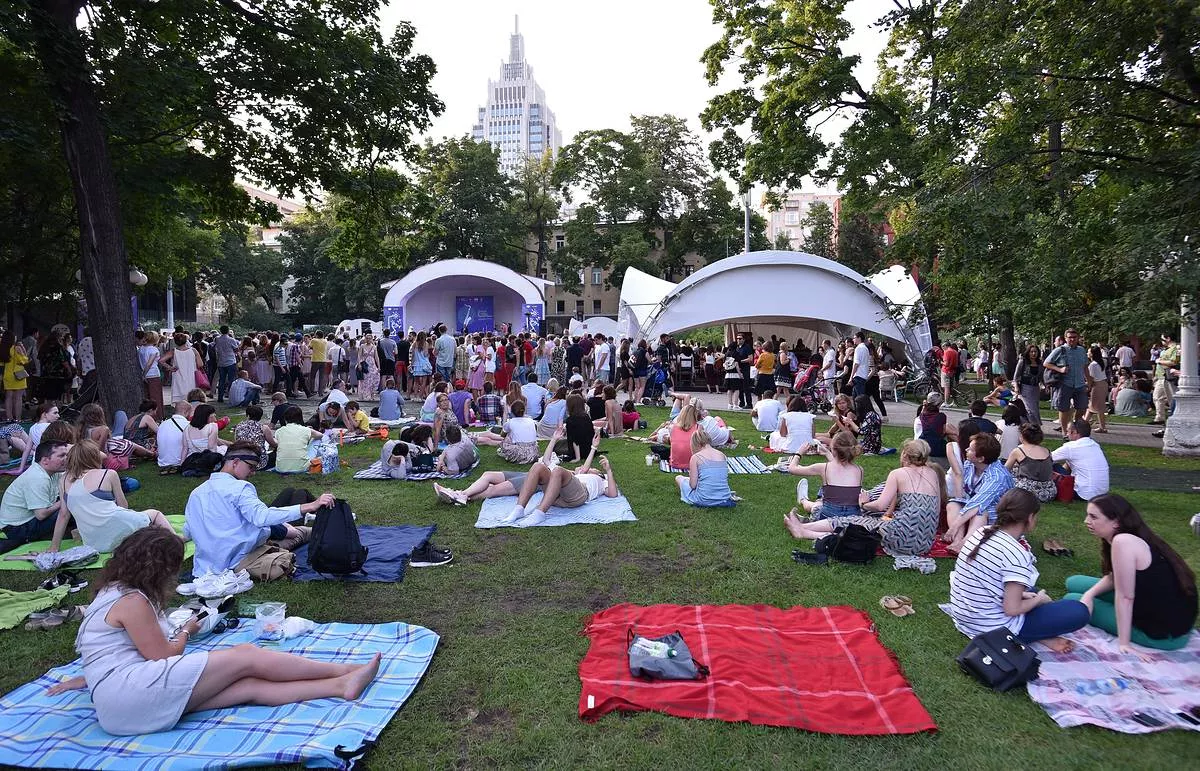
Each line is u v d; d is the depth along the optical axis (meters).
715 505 7.96
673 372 23.70
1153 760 3.29
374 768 3.24
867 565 6.08
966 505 6.60
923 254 12.53
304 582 5.58
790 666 4.15
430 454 9.82
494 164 53.38
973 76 11.20
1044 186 11.11
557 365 22.69
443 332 19.66
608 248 51.62
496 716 3.70
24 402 16.59
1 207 16.77
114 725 3.36
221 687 3.58
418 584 5.59
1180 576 4.21
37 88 10.70
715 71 22.03
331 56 13.27
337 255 17.16
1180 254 8.50
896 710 3.69
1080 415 13.77
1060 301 10.53
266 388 20.50
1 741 3.31
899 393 22.52
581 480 8.19
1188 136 10.86
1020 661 3.97
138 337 14.38
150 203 14.48
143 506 7.99
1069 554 6.38
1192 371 11.82
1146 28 9.61
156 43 12.43
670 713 3.68
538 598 5.34
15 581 5.62
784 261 19.95
